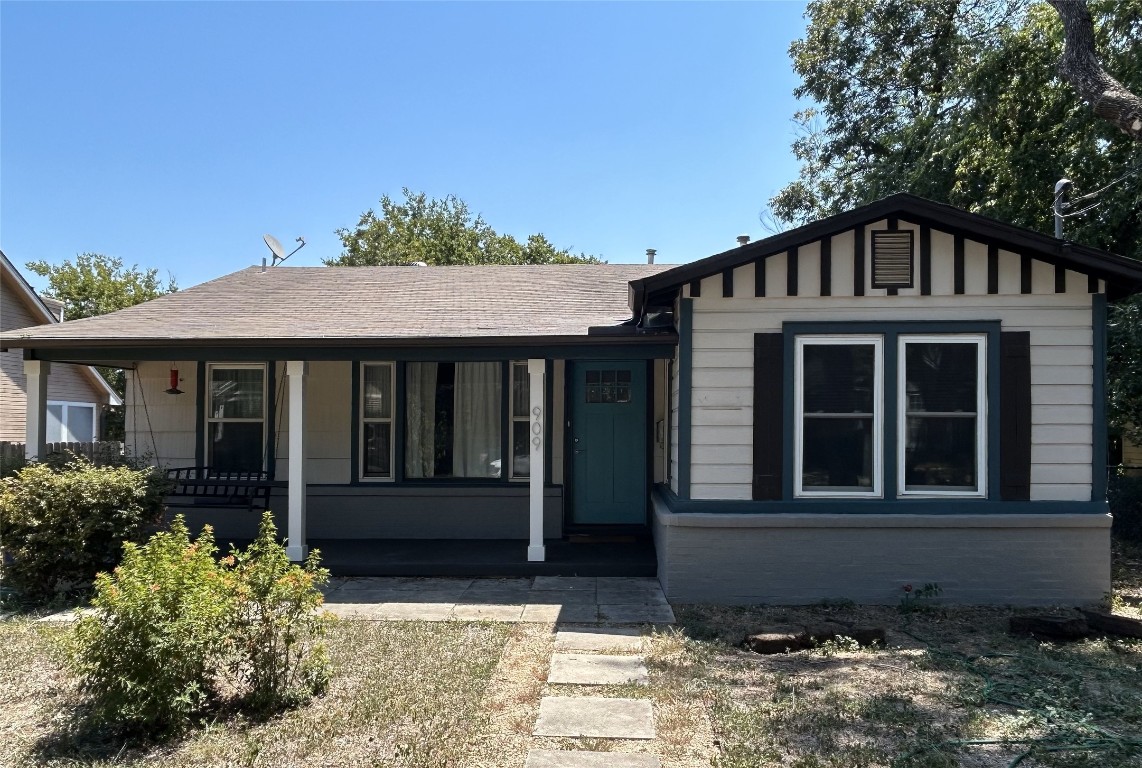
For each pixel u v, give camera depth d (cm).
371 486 1038
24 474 767
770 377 755
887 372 748
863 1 2012
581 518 1021
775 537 752
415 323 917
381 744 429
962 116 1410
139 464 971
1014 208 1269
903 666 566
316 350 887
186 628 448
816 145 2278
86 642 443
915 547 746
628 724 457
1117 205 1134
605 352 860
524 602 751
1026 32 1298
